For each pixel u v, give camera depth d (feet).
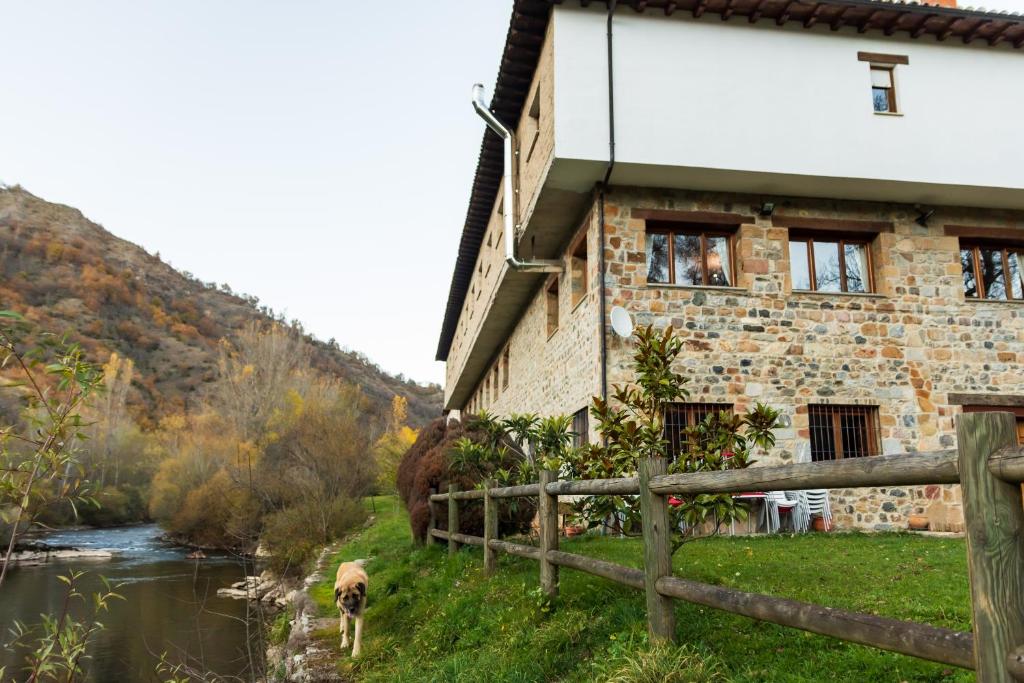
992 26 34.12
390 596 24.56
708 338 33.42
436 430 36.09
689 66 32.86
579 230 37.17
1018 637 5.99
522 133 40.93
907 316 35.19
